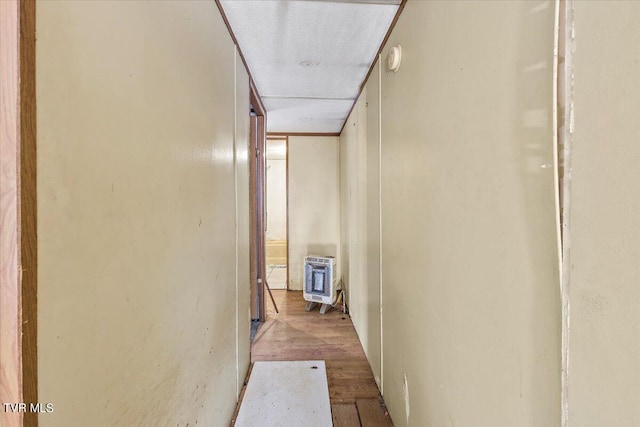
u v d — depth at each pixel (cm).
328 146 443
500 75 78
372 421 181
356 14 163
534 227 67
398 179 164
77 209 60
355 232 308
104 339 69
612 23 46
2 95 48
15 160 48
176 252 105
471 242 92
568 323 55
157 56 91
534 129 66
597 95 49
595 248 50
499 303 79
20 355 48
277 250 686
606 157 48
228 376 173
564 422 56
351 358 255
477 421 89
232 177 183
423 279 130
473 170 91
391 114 175
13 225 48
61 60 56
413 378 144
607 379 48
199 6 125
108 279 70
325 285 362
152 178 89
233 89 183
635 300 43
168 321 99
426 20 125
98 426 67
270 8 157
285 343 283
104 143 68
